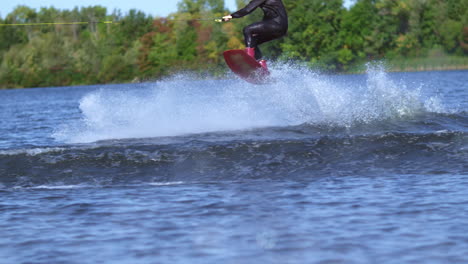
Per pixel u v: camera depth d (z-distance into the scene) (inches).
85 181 1027.9
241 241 656.4
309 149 1123.9
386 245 624.1
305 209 776.9
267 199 841.5
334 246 628.1
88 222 755.4
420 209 748.6
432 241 628.4
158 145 1200.8
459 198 793.6
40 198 915.4
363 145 1131.9
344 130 1328.7
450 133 1160.8
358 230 676.7
